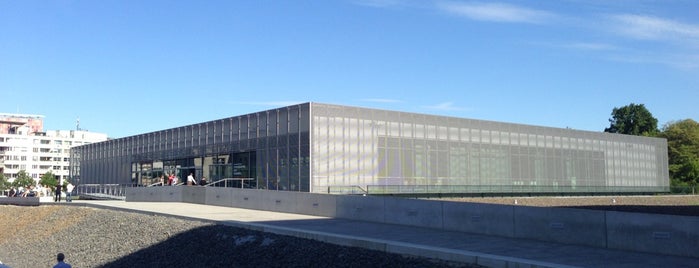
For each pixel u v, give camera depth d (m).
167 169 58.94
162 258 18.20
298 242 15.95
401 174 47.44
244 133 49.25
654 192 68.94
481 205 17.39
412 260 12.80
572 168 61.59
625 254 13.28
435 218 18.75
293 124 44.38
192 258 17.31
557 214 15.40
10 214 34.84
